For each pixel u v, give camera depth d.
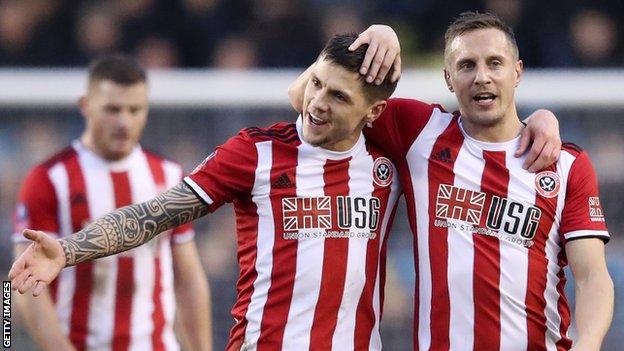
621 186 25.28
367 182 16.44
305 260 16.11
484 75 16.09
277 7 31.52
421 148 16.70
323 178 16.27
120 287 21.08
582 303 16.22
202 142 25.59
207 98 25.61
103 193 21.25
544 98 25.58
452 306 16.41
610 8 31.11
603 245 16.64
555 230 16.59
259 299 16.28
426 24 31.94
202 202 16.12
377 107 16.09
